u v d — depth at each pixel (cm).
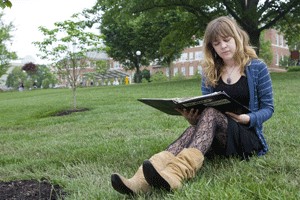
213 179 288
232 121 315
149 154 411
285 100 873
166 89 1655
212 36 327
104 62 1184
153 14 2356
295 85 1340
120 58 4288
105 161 398
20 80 6450
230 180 274
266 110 328
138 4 2095
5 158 475
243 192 251
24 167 412
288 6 2220
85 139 584
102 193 285
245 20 2267
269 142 411
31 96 2373
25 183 344
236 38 327
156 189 267
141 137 533
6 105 1683
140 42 3894
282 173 287
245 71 334
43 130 768
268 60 5325
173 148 304
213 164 329
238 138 317
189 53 6238
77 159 425
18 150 537
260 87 333
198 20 2391
